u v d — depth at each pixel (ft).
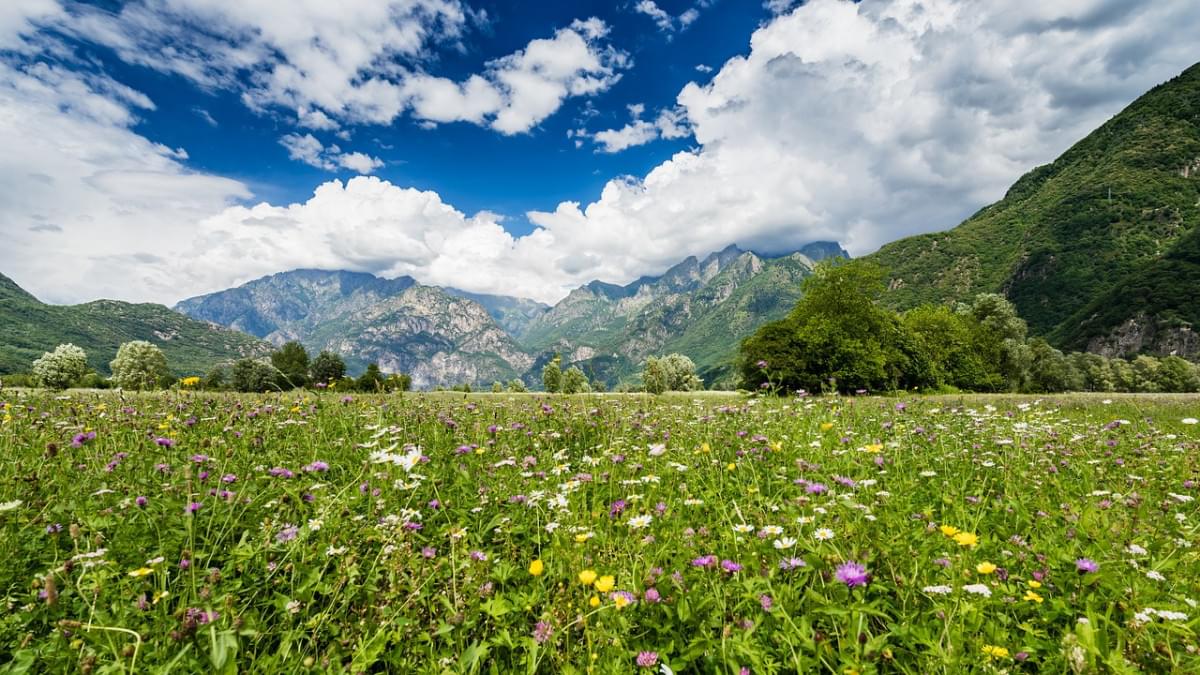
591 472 19.84
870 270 168.86
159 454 19.31
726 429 27.76
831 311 168.55
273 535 12.80
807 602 10.48
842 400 36.70
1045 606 10.76
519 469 19.71
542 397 48.91
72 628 8.63
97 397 35.14
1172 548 12.51
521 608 10.73
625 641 9.68
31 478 15.60
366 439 24.12
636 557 11.93
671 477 19.03
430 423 28.43
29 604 10.04
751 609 10.41
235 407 28.50
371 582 10.93
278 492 15.74
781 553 12.09
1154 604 9.89
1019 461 20.89
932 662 8.59
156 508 13.52
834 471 18.80
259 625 10.09
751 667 9.08
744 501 16.83
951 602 9.86
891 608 10.55
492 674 9.32
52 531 12.78
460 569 11.90
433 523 15.42
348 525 13.60
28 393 32.65
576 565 11.60
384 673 9.45
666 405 40.04
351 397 34.55
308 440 23.53
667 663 9.18
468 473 18.97
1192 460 20.77
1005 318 273.33
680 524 14.57
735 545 12.44
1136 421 38.40
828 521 13.39
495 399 47.37
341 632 10.02
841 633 9.42
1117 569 11.25
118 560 11.84
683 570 11.83
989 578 11.10
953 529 11.37
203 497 14.25
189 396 32.89
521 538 14.73
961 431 28.27
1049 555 12.39
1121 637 8.79
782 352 153.38
